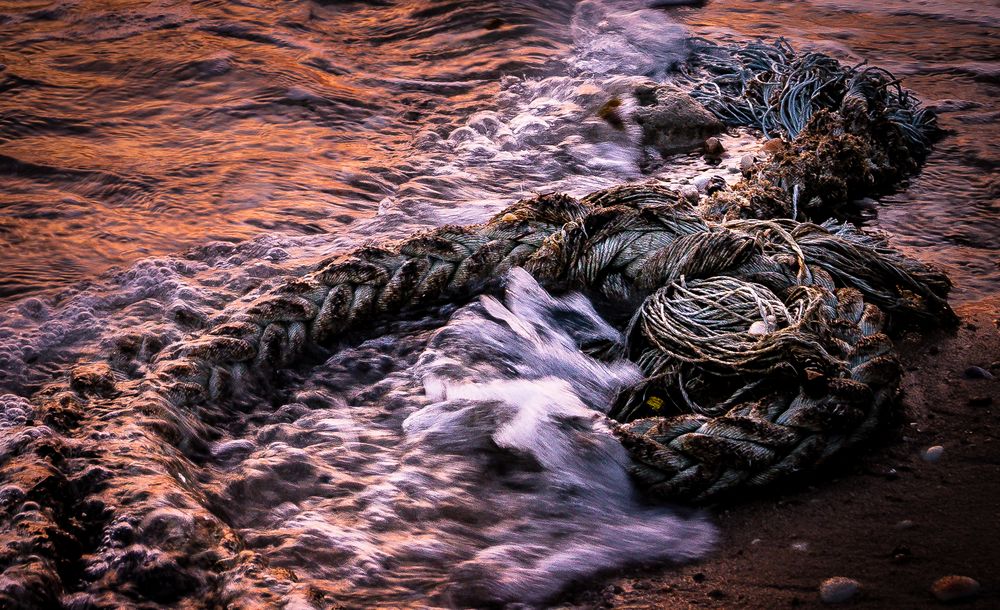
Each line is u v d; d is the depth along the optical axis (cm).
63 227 755
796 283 564
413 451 480
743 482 454
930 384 530
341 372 552
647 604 389
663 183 865
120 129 987
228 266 689
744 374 498
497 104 1073
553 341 580
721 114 1046
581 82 1082
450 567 409
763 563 408
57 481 407
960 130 980
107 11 1408
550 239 619
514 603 392
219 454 480
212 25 1341
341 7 1473
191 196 820
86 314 610
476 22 1373
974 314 606
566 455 469
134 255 709
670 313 552
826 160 780
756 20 1451
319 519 432
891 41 1320
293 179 861
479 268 616
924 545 406
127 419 467
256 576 374
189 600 371
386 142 977
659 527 438
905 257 630
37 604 349
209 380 518
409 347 574
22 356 562
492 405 508
